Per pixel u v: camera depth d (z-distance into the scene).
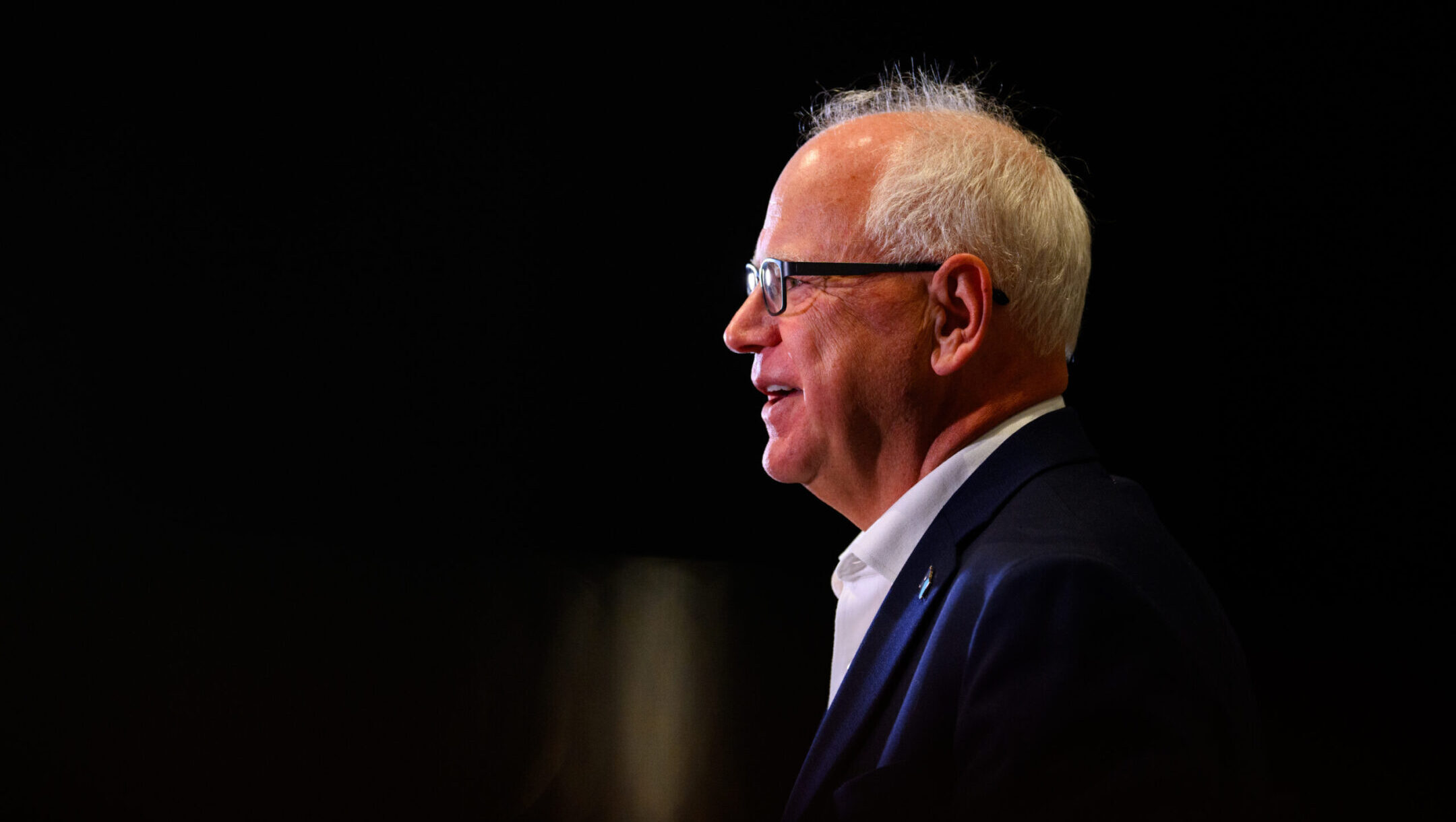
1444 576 13.22
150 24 19.16
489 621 13.20
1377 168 12.25
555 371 18.64
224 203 19.59
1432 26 11.58
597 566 17.17
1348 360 13.12
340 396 19.77
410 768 8.43
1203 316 13.57
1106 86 12.91
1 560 15.96
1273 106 12.54
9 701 9.92
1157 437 14.15
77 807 7.61
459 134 18.41
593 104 17.44
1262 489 13.95
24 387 20.02
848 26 14.57
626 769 8.38
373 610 13.63
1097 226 13.26
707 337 17.66
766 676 10.99
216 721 9.48
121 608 13.36
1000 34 13.15
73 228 19.84
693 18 16.23
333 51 18.73
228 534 18.58
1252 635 12.67
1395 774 8.77
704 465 18.03
